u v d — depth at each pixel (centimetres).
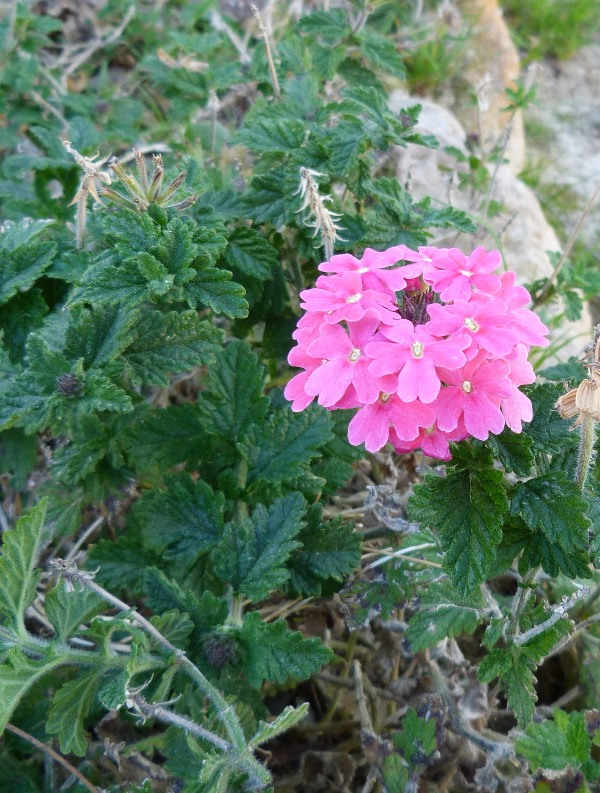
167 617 19
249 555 20
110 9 45
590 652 25
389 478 26
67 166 30
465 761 23
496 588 28
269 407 24
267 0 41
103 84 42
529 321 17
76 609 20
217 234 21
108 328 20
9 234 24
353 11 42
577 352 37
